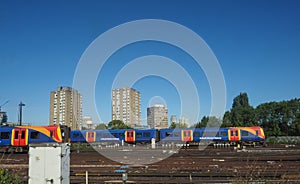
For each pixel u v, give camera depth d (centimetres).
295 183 1213
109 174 1498
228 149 3472
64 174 984
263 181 1066
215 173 1446
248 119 6844
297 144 4575
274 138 5178
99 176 1491
